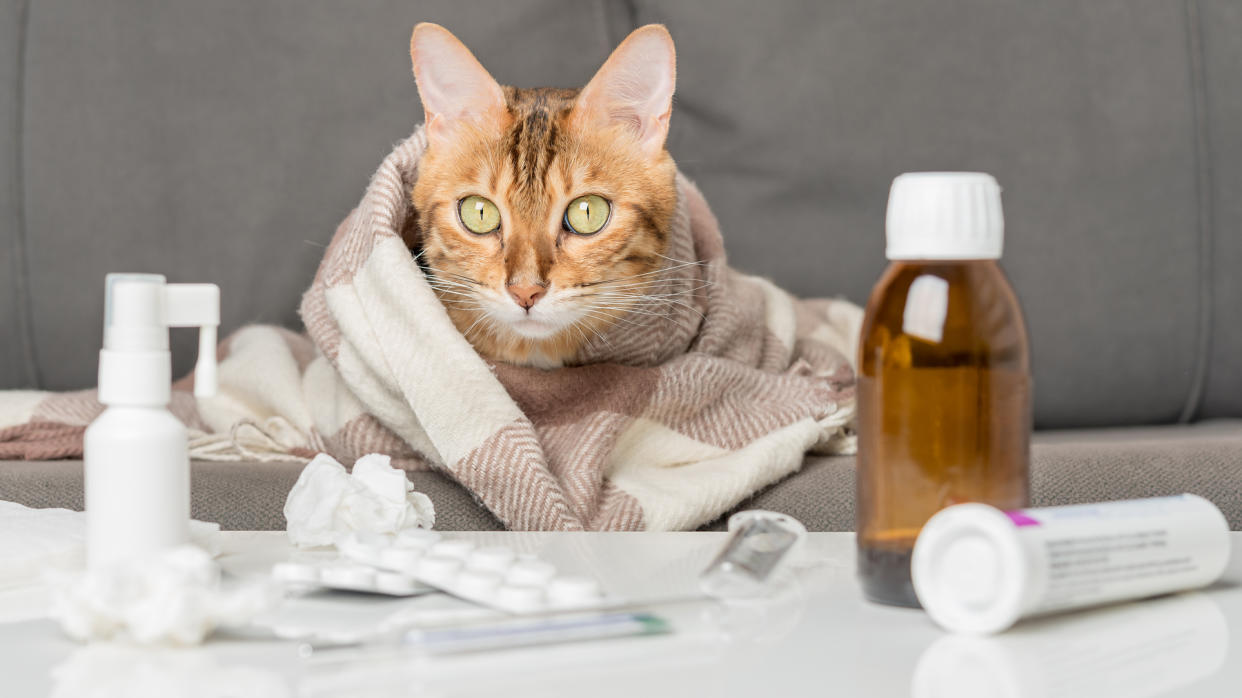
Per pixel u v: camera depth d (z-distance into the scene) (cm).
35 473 127
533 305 135
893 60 182
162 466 60
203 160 178
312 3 179
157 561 54
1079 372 182
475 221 137
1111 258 182
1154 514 58
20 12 178
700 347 150
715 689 46
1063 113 183
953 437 58
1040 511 56
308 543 78
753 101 182
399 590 61
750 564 61
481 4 181
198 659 51
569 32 184
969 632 54
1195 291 183
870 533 60
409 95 179
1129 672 48
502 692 46
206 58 179
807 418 140
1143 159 183
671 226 147
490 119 137
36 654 52
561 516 116
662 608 58
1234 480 123
